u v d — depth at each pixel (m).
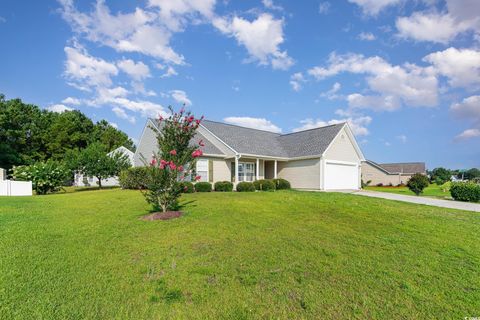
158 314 3.31
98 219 8.15
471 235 6.75
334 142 21.73
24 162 34.09
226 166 20.48
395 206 11.14
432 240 6.23
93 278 4.21
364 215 8.88
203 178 18.91
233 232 6.66
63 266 4.62
